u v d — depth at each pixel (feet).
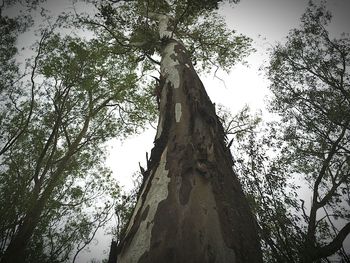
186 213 8.50
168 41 24.61
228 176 10.82
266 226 14.19
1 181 24.93
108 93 38.14
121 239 9.49
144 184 11.25
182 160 10.61
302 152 32.40
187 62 19.74
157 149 12.37
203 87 16.47
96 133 38.47
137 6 38.75
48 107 31.09
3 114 28.02
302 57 34.88
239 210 9.55
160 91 17.39
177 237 7.79
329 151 32.94
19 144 29.25
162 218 8.57
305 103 32.27
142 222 9.01
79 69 30.01
